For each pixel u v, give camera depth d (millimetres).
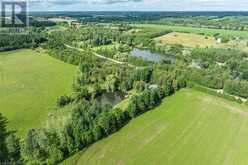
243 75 153000
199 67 168250
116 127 91375
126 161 75938
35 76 148250
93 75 140500
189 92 127938
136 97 107750
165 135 90125
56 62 178375
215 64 174750
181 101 117750
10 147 73000
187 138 89062
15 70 157625
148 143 85000
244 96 126125
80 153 77312
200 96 123812
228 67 166750
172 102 116438
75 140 77875
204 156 79812
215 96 124500
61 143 75625
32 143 73188
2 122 94312
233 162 77438
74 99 111312
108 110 94750
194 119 102250
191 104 114938
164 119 101250
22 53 199125
